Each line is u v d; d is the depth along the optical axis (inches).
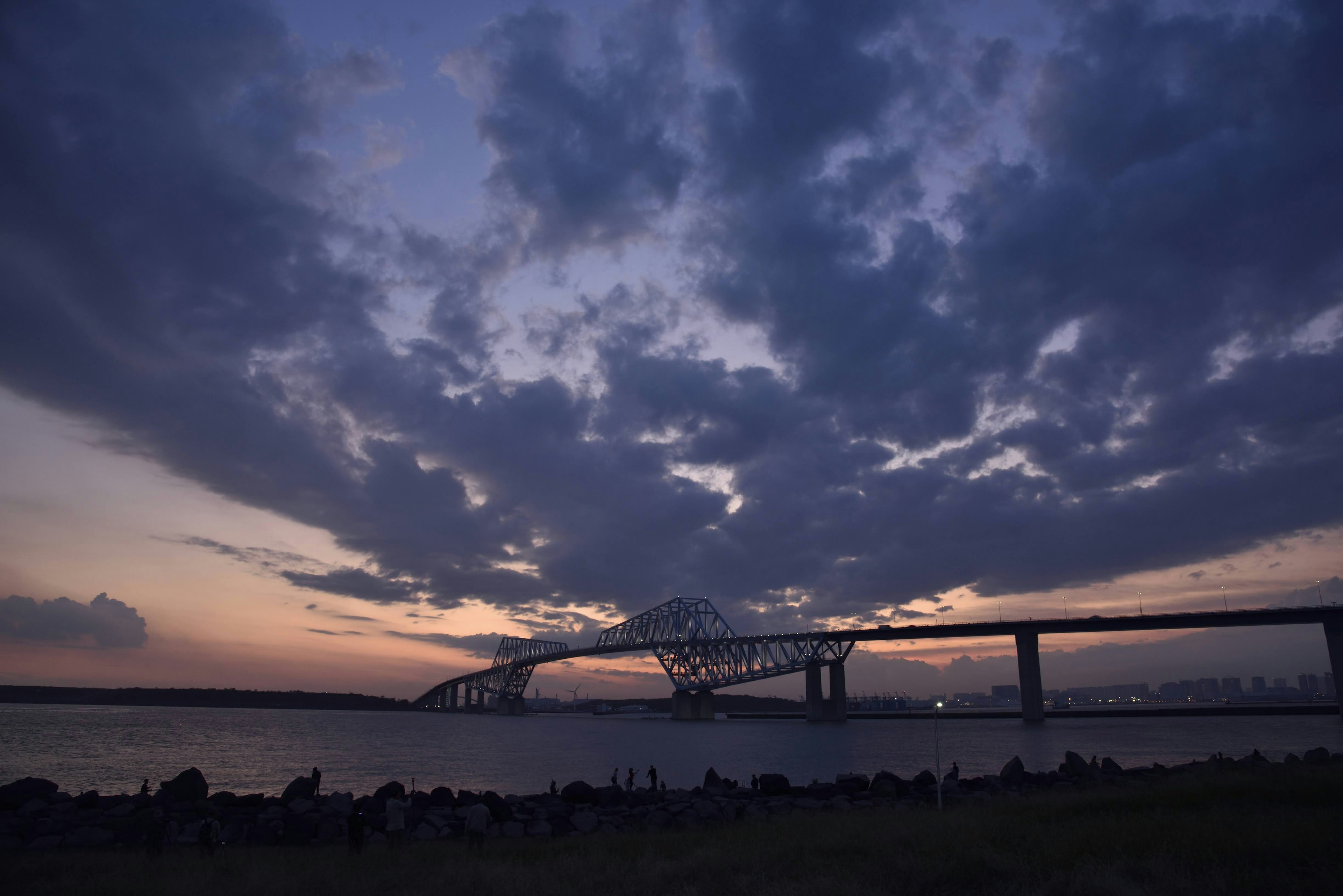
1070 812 1102.4
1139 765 2903.5
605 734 6801.2
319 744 5546.3
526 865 907.4
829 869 731.4
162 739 6067.9
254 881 791.7
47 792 1637.6
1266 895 550.3
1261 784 1246.9
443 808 1542.8
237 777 3184.1
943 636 7160.4
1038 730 6087.6
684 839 1118.4
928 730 6673.2
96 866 963.3
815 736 5880.9
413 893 735.7
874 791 1775.3
